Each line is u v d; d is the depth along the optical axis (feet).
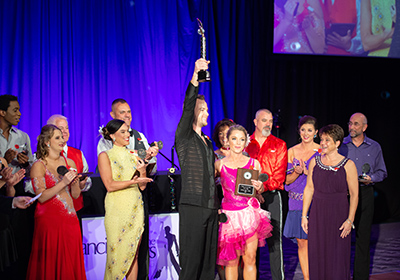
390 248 18.28
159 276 13.10
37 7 18.81
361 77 24.17
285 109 23.02
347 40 22.22
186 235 10.06
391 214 24.93
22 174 10.96
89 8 19.67
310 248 11.60
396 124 24.80
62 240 10.96
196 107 10.76
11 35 18.56
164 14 20.39
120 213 11.09
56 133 11.19
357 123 14.14
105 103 19.88
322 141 11.46
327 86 23.65
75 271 11.21
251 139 13.66
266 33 22.09
